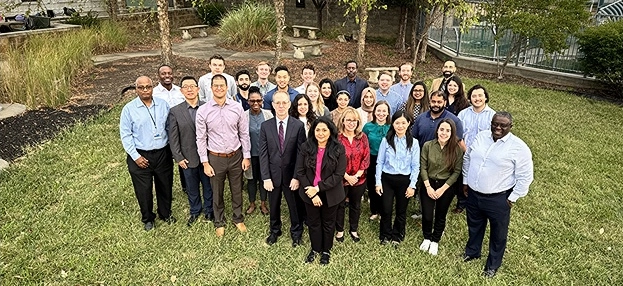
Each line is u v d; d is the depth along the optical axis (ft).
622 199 16.88
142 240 13.89
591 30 31.32
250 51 41.63
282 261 13.16
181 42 46.85
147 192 14.19
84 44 35.53
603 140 22.99
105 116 24.36
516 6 33.01
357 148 13.30
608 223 15.35
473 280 12.37
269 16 44.19
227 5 64.23
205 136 13.44
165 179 14.43
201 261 13.04
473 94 14.82
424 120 14.42
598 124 25.50
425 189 13.32
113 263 12.81
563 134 23.76
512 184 11.75
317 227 12.80
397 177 13.34
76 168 18.48
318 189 12.13
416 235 14.73
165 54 33.32
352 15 53.36
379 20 51.67
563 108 28.32
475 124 15.07
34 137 21.62
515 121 25.50
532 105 28.73
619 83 30.94
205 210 15.26
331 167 12.05
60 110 25.45
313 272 12.68
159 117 13.76
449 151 12.82
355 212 14.08
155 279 12.28
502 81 35.68
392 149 13.21
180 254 13.34
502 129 11.30
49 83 26.40
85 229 14.33
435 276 12.55
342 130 13.20
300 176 12.41
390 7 50.03
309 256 13.26
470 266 13.06
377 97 17.40
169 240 14.05
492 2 37.22
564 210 16.11
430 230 13.83
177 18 57.21
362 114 15.48
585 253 13.70
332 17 55.26
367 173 14.82
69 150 20.10
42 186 16.83
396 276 12.50
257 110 14.82
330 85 17.15
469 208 12.69
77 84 29.91
